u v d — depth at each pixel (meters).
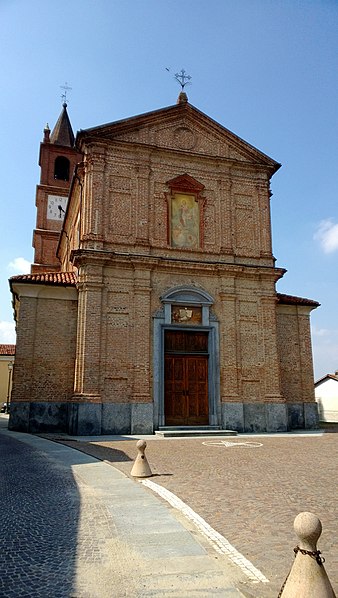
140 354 21.28
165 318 22.17
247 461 12.88
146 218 22.97
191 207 24.27
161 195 23.72
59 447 15.40
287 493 9.03
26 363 21.12
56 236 40.75
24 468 11.48
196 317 22.88
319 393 46.41
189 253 23.47
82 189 23.48
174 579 5.02
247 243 24.88
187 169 24.52
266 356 23.52
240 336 23.39
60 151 42.97
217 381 22.45
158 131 24.52
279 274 24.44
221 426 21.92
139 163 23.45
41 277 22.44
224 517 7.43
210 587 4.83
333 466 12.05
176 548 5.94
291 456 13.85
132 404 20.59
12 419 20.62
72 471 11.09
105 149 23.09
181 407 21.95
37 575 5.14
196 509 7.90
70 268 29.17
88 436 19.39
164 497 8.73
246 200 25.42
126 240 22.52
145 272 22.16
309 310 26.08
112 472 10.96
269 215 25.58
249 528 6.87
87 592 4.73
